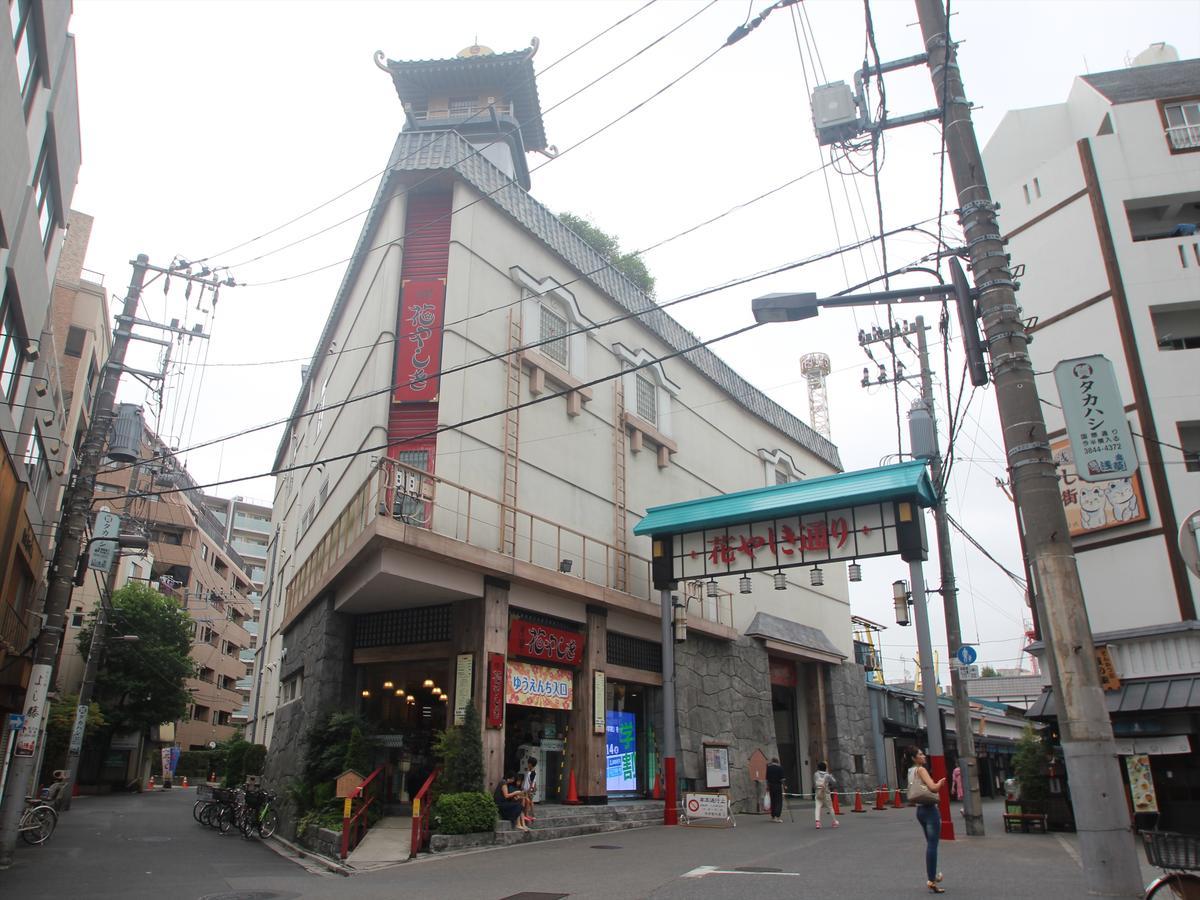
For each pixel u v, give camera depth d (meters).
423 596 17.61
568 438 21.70
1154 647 18.22
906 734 36.72
